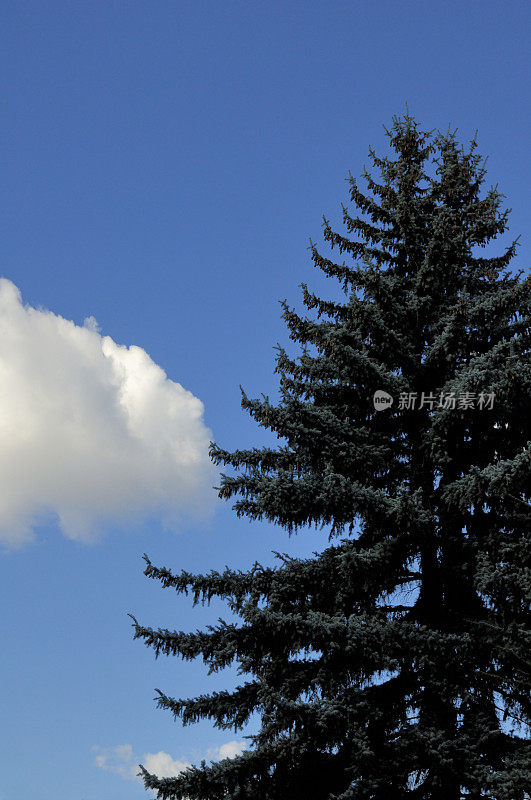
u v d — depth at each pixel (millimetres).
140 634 12039
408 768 11758
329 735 12062
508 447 13875
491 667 12875
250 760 12102
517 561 12125
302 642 12062
